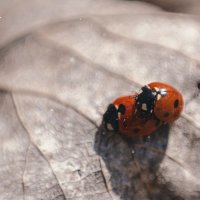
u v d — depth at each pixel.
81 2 0.18
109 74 0.16
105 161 0.16
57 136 0.16
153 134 0.16
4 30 0.18
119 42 0.17
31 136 0.16
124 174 0.16
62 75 0.16
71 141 0.16
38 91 0.16
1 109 0.16
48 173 0.15
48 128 0.16
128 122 0.15
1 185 0.15
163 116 0.15
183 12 0.18
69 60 0.17
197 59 0.16
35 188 0.15
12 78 0.17
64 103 0.16
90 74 0.16
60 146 0.16
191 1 0.18
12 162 0.16
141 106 0.15
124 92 0.16
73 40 0.17
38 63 0.17
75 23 0.17
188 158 0.16
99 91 0.16
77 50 0.17
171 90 0.15
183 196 0.15
